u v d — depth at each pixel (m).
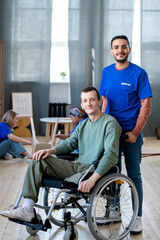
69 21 7.19
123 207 3.22
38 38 7.16
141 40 7.25
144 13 7.23
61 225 2.62
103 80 2.81
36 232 2.61
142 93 2.63
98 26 7.19
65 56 7.48
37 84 7.25
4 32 7.08
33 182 2.36
